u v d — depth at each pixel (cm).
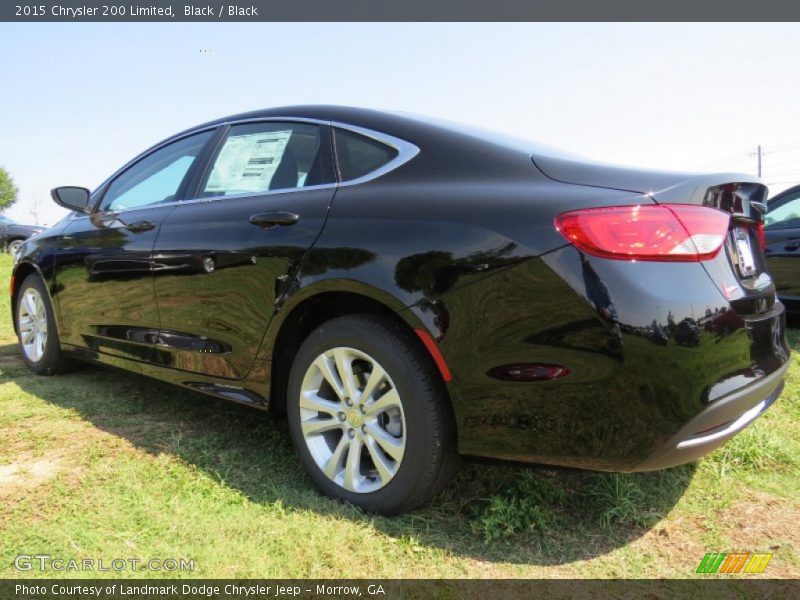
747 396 171
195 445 260
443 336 179
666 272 161
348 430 209
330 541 183
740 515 211
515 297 170
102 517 195
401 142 222
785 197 550
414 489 191
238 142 278
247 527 190
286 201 234
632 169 187
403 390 190
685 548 191
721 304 167
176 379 275
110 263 308
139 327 294
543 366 167
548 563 181
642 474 237
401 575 171
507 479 225
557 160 198
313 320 230
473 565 178
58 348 369
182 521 193
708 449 170
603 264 161
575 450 168
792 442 269
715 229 172
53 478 224
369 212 205
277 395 237
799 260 518
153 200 308
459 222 184
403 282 187
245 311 235
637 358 157
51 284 356
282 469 240
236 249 238
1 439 262
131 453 249
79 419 291
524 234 171
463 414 180
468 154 208
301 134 252
